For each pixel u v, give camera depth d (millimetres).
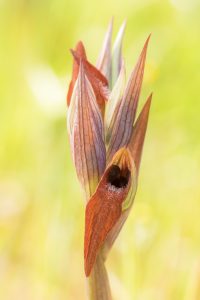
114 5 574
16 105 528
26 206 446
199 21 501
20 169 485
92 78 292
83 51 296
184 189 431
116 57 301
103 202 282
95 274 292
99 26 578
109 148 290
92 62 566
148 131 474
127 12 561
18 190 461
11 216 448
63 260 409
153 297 382
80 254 435
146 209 401
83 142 288
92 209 283
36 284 405
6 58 572
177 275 387
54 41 578
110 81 300
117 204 282
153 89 471
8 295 424
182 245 398
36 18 594
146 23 542
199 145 445
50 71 477
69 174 433
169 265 392
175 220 414
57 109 462
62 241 411
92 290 292
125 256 374
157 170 448
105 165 290
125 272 372
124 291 369
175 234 404
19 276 427
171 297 384
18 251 434
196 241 398
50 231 413
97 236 283
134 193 284
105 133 290
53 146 456
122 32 303
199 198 419
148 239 382
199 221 410
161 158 454
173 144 456
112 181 284
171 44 501
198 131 450
